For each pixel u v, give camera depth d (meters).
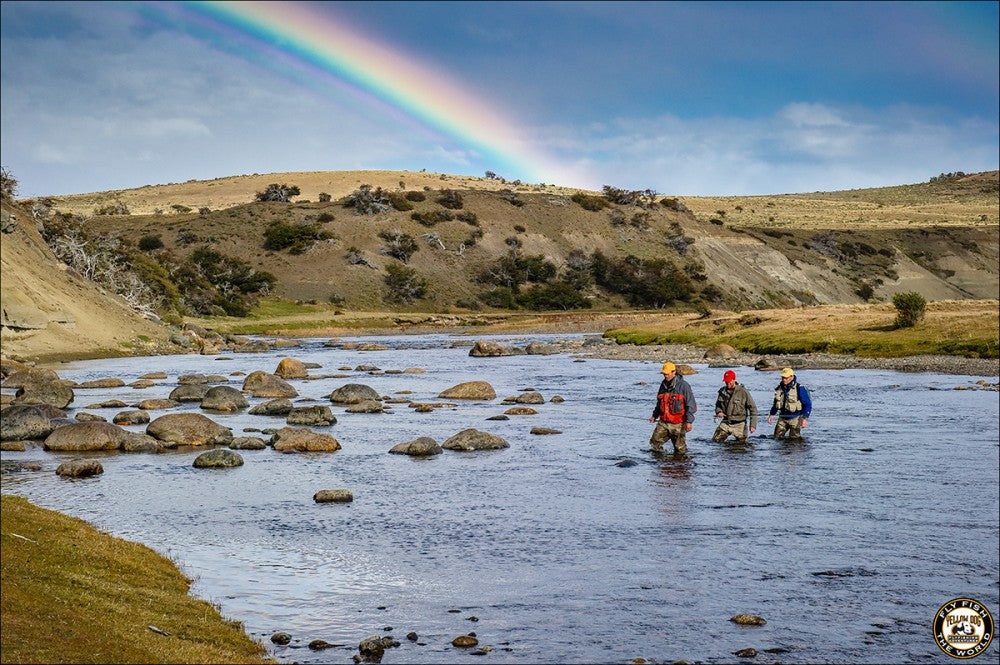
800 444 25.59
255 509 17.81
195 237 154.00
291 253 149.75
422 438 24.66
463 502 18.47
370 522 16.77
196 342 79.00
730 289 159.25
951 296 172.50
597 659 10.23
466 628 11.22
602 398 37.81
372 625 11.29
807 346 58.12
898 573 13.53
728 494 19.11
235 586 12.73
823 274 173.12
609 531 16.05
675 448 24.41
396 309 137.88
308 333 108.88
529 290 148.75
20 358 55.53
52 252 79.06
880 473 21.16
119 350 68.38
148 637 9.33
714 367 52.62
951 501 18.20
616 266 156.38
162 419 26.47
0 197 77.56
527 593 12.62
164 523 16.64
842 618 11.66
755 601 12.33
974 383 40.34
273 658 9.88
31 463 22.70
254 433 28.11
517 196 183.12
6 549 11.45
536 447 25.47
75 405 35.53
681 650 10.55
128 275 92.94
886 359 51.41
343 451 24.94
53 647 8.34
